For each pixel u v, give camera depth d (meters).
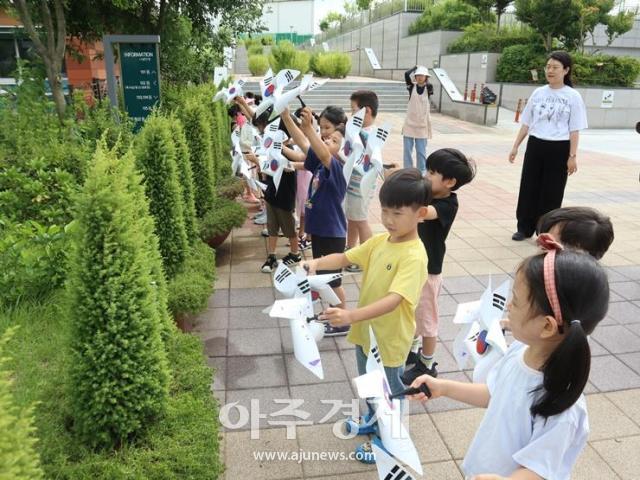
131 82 7.56
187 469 2.31
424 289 3.29
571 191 8.84
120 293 2.43
